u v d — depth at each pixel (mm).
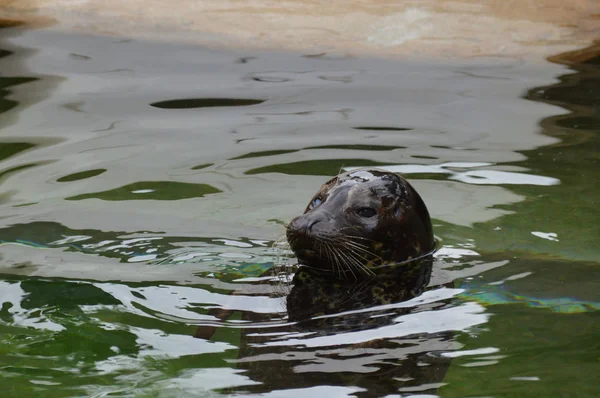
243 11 25312
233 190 13312
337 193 11000
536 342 9039
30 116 16500
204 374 8414
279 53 21797
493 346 8961
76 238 11594
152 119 16578
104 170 14023
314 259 10688
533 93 18688
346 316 9648
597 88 19000
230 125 16312
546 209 12742
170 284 10375
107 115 16734
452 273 10766
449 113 17203
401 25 24406
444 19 25016
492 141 15602
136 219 12211
